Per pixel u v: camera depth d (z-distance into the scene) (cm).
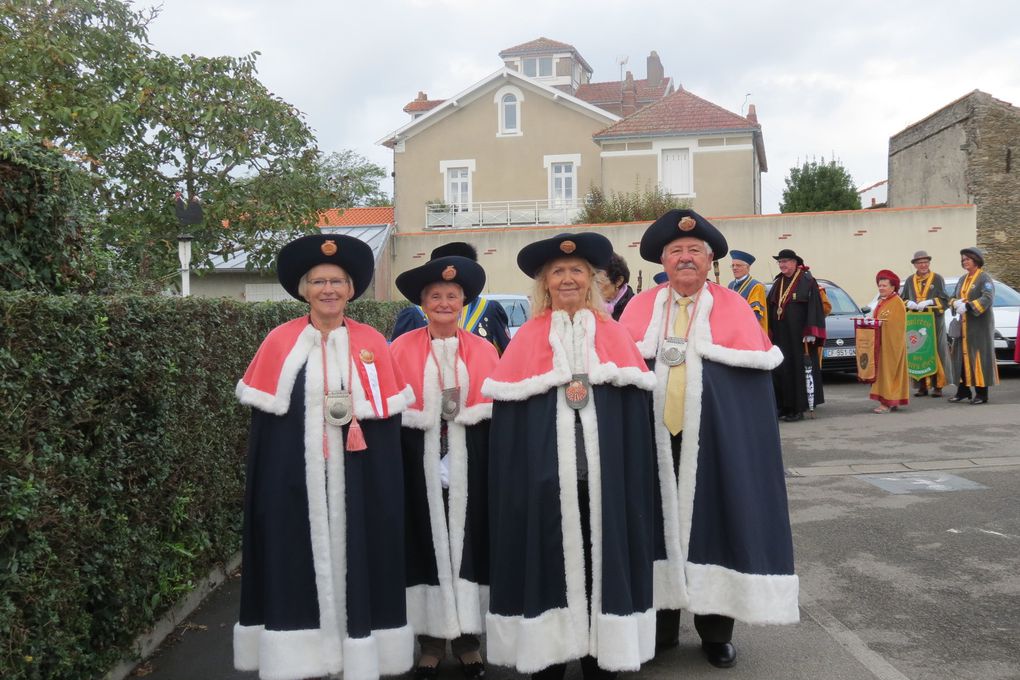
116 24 1057
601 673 402
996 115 2727
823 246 2173
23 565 324
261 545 392
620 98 4812
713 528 415
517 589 392
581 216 3086
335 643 385
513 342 409
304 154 1218
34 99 930
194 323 498
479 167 3597
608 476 386
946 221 2125
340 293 401
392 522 398
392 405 400
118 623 405
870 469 843
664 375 425
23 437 326
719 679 414
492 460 404
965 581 535
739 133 3269
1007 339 1458
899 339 1176
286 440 390
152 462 438
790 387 1151
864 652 440
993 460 855
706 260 434
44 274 475
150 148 1138
